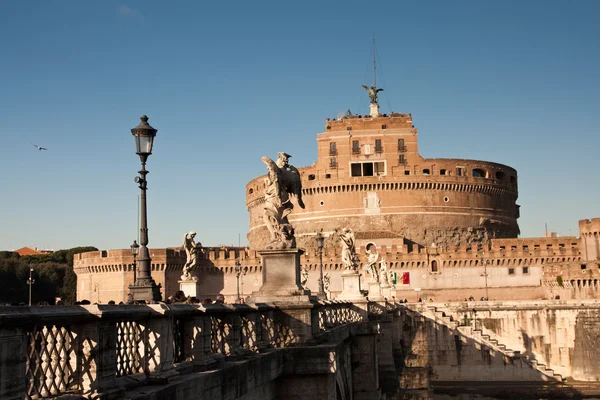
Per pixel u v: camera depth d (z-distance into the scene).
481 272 126.00
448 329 89.25
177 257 126.44
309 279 127.50
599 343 93.12
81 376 10.73
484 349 88.25
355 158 145.62
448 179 144.00
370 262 71.81
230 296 128.88
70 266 140.25
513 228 157.50
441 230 142.50
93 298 125.88
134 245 33.72
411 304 92.19
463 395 79.69
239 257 129.75
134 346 12.57
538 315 96.56
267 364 18.92
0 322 8.55
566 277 113.06
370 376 43.88
